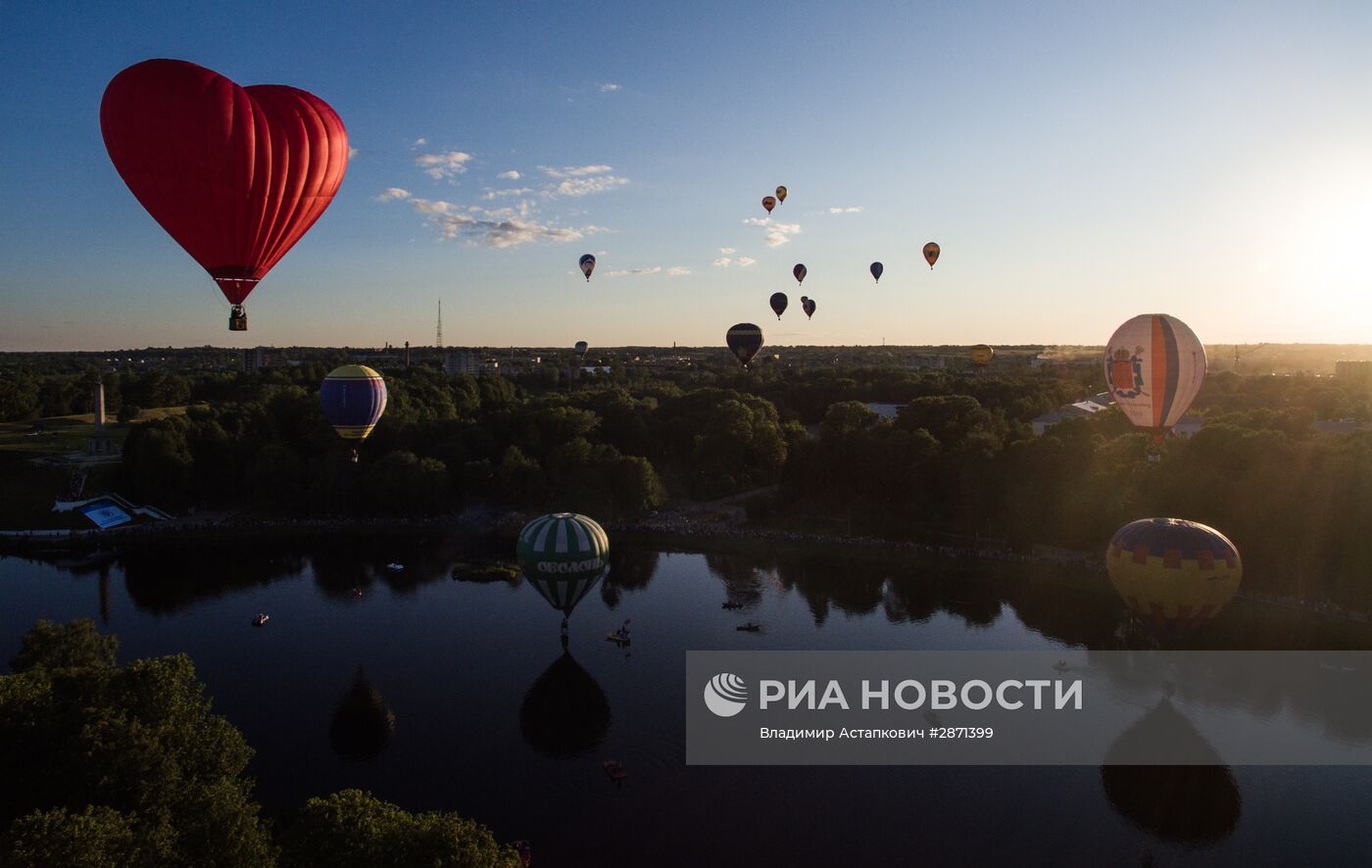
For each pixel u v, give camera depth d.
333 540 111.69
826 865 44.78
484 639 76.31
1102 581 88.56
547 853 45.84
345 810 36.12
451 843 32.41
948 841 46.94
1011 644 73.81
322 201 55.62
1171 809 49.44
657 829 48.06
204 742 40.78
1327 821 48.28
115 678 41.81
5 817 34.84
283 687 66.31
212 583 93.62
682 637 76.50
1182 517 89.12
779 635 76.88
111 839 30.22
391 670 69.50
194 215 51.19
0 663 70.00
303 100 53.19
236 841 34.22
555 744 57.59
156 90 47.72
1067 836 47.38
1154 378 79.06
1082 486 97.75
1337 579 79.38
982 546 101.94
